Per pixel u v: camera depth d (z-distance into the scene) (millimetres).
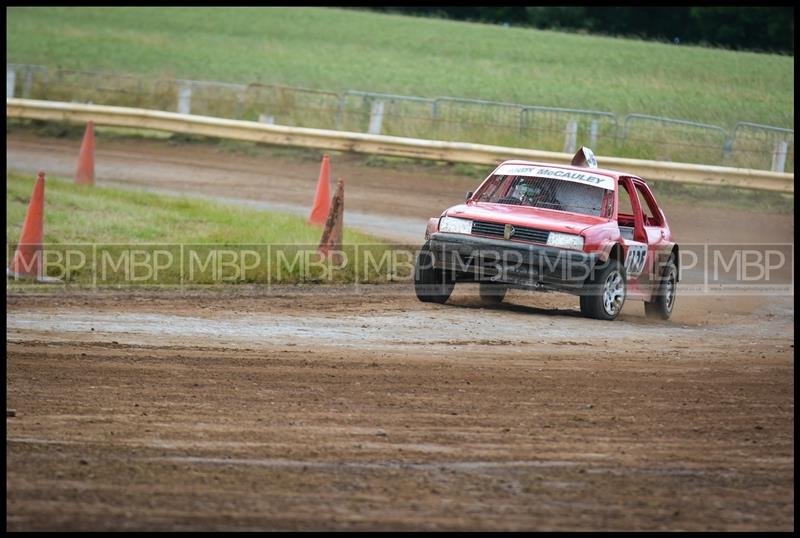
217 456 22078
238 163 87562
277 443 23188
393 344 35219
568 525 18406
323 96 109938
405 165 88375
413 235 62219
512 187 44875
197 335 35719
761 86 137500
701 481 21469
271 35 182125
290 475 20844
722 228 73750
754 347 37562
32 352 32031
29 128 97938
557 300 48188
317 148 91812
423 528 17922
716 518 19203
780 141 91688
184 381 28969
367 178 83500
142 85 113500
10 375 28969
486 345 35625
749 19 194375
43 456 21594
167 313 39688
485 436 24297
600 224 41906
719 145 94562
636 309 48812
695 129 98500
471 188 81625
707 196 82375
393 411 26344
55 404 26062
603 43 179875
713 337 39594
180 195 71500
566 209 43500
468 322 39688
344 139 89000
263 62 149625
